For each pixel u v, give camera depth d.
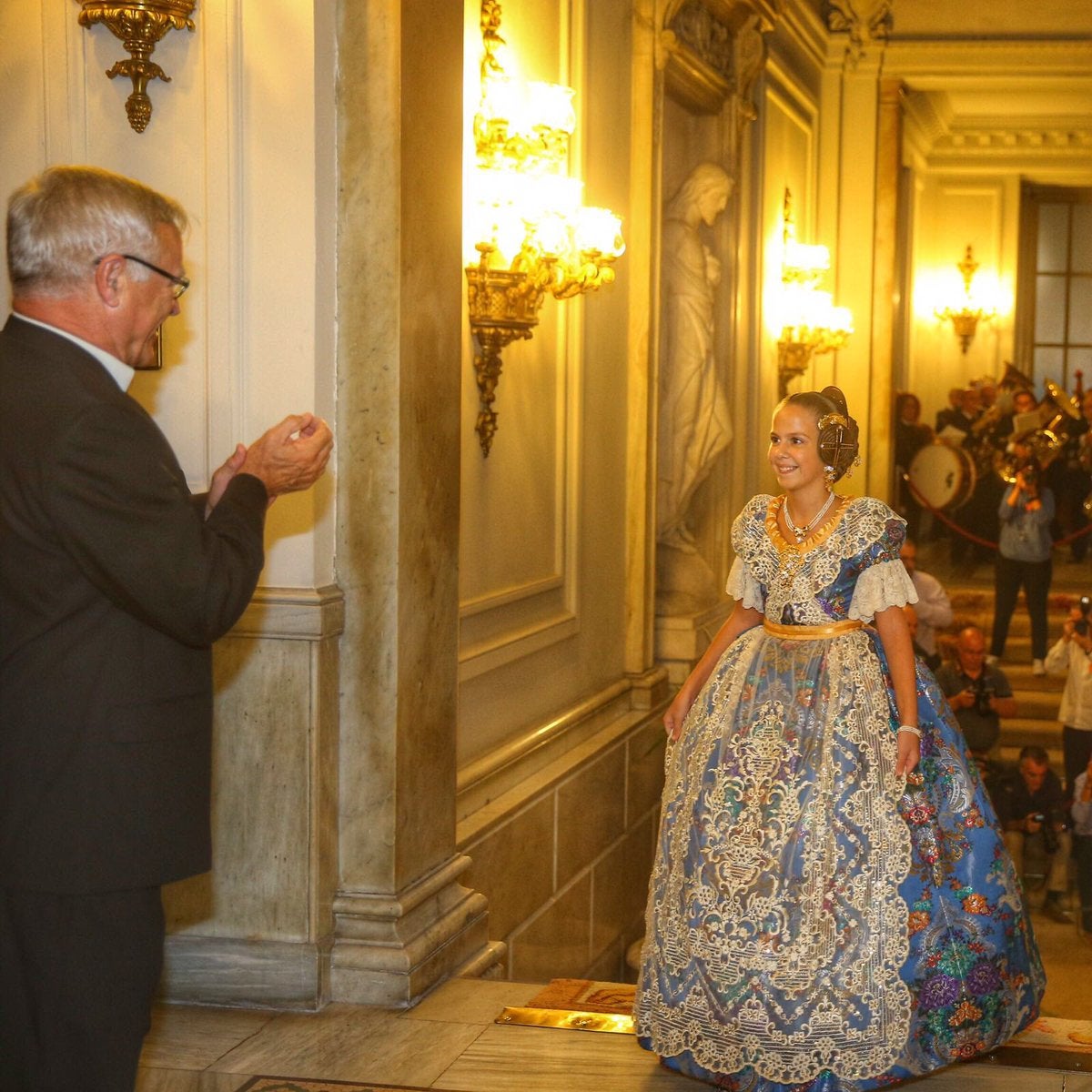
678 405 6.78
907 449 12.07
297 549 3.29
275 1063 3.03
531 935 4.84
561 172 5.02
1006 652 9.95
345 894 3.42
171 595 2.05
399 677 3.38
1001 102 12.58
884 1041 2.70
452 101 3.57
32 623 2.08
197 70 3.27
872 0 9.88
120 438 2.04
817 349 9.09
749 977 2.75
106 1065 2.13
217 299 3.29
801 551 2.99
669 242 6.78
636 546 6.21
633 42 6.04
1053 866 7.16
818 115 10.20
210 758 2.27
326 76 3.27
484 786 4.58
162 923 2.23
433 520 3.54
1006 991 2.86
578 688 5.66
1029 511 9.60
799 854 2.78
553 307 5.23
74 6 3.32
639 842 6.11
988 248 14.06
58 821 2.08
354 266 3.31
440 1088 2.90
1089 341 14.70
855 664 2.92
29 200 2.10
